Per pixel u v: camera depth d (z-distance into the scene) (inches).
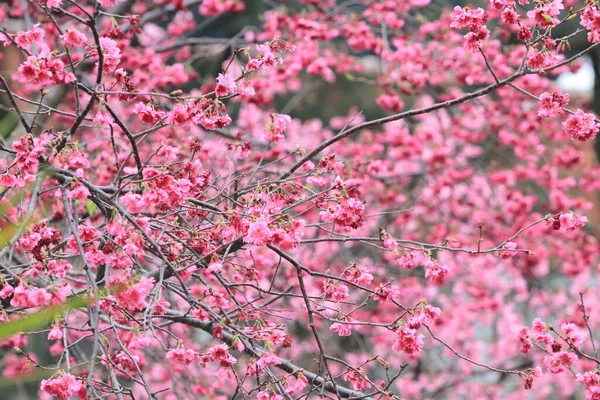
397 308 510.9
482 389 566.6
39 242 211.0
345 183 267.0
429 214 523.5
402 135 473.7
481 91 249.6
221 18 727.7
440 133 511.2
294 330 566.6
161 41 539.5
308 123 658.8
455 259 520.4
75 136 417.7
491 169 517.0
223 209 256.1
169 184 212.2
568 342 271.0
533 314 615.2
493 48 452.4
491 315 567.2
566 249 505.4
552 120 505.7
